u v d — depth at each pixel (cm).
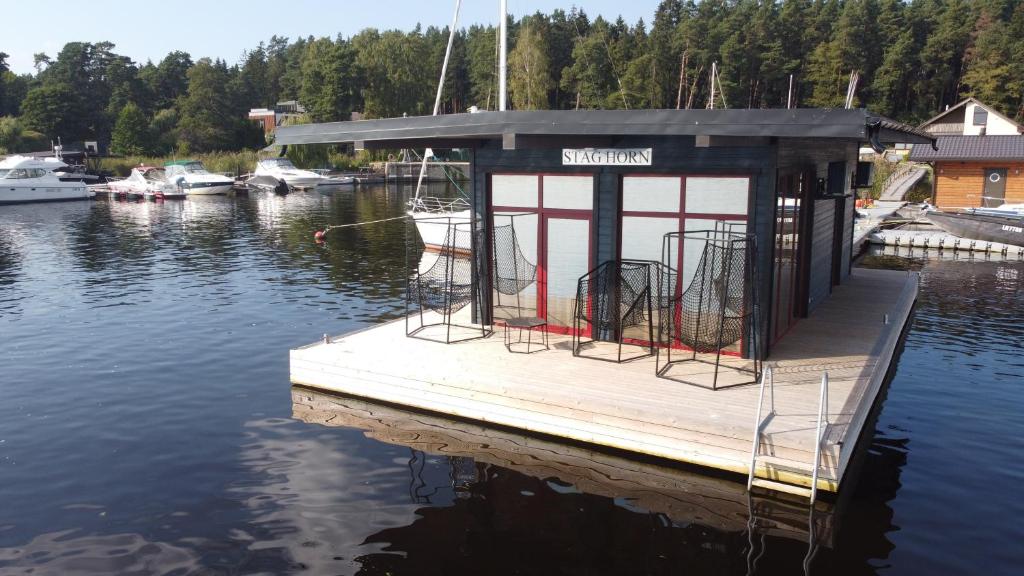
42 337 1323
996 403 936
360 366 929
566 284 1024
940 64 8362
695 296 920
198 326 1396
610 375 851
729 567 573
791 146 935
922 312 1473
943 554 589
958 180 3088
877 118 686
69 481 740
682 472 732
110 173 6831
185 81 11881
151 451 812
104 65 11381
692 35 8125
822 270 1245
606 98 8081
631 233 962
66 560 590
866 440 820
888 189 3816
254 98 12350
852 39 8325
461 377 852
